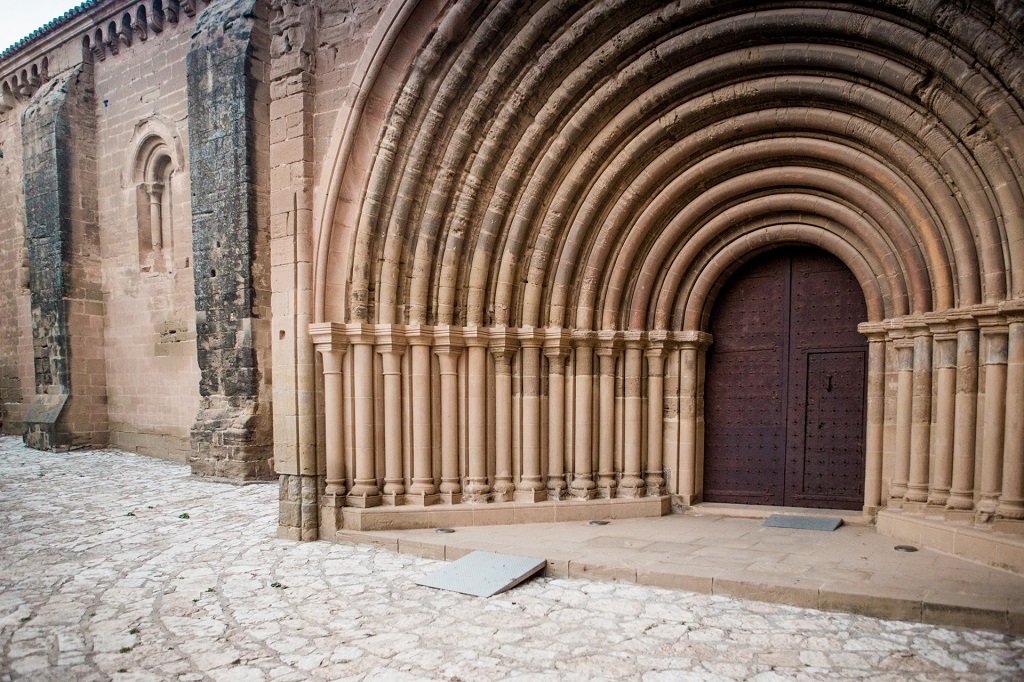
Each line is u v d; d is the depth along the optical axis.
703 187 8.55
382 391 8.62
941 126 6.58
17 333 22.52
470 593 6.07
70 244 18.62
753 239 8.55
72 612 5.83
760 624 5.26
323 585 6.49
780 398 8.89
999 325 6.16
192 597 6.19
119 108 18.31
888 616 5.32
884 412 7.80
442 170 8.59
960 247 6.52
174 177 16.94
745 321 9.12
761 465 8.98
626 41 7.86
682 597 5.90
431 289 8.84
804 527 7.81
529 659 4.72
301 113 8.48
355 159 8.45
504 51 8.24
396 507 8.41
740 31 7.34
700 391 9.16
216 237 14.30
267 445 13.97
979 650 4.73
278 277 8.62
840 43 7.09
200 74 14.47
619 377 8.98
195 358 16.50
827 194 7.98
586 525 8.28
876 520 7.68
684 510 8.91
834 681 4.30
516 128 8.62
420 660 4.74
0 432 23.17
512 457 8.88
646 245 8.86
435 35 8.12
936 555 6.49
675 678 4.38
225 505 11.00
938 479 6.87
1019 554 5.79
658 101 8.06
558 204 8.69
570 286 8.90
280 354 8.59
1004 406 6.19
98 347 19.33
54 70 19.72
